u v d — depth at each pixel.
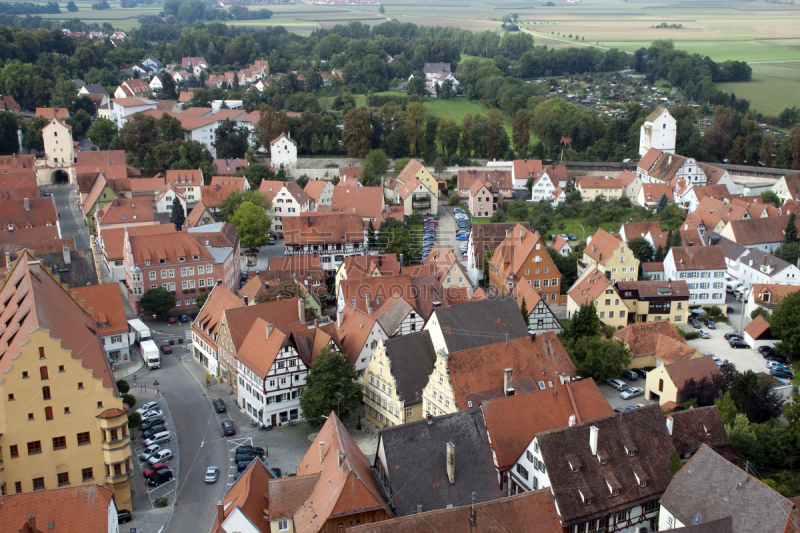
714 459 75.94
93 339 101.56
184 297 158.25
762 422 106.06
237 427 111.19
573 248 195.38
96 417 88.69
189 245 158.00
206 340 129.50
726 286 173.62
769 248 190.62
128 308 158.00
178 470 99.44
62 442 88.06
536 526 70.88
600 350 121.00
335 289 162.00
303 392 109.75
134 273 151.75
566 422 89.25
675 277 161.62
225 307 130.62
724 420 101.00
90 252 145.25
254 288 148.25
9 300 103.62
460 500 80.25
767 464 93.19
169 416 113.69
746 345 139.75
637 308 150.12
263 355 111.81
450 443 80.50
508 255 162.00
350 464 77.12
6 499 73.25
